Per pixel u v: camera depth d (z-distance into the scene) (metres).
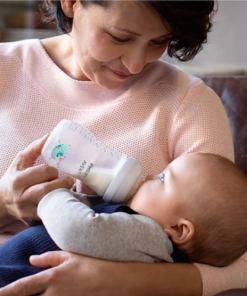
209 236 0.89
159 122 1.08
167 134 1.09
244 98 1.49
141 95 1.11
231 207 0.89
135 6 0.83
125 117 1.09
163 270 0.86
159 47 0.96
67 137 0.91
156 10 0.82
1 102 1.16
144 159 1.05
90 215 0.81
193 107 1.09
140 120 1.09
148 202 0.93
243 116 1.47
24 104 1.13
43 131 1.10
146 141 1.06
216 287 0.90
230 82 1.54
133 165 0.91
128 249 0.83
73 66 1.17
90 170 0.91
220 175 0.92
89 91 1.12
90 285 0.80
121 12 0.84
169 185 0.92
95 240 0.80
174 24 0.86
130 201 0.96
